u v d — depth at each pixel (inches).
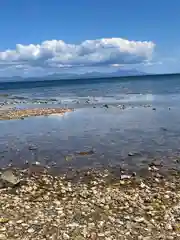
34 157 857.5
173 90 4138.8
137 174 692.7
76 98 3250.5
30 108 2176.4
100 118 1599.4
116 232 422.9
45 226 434.6
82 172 714.8
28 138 1118.4
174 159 802.2
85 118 1615.4
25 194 571.2
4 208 497.0
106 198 546.6
